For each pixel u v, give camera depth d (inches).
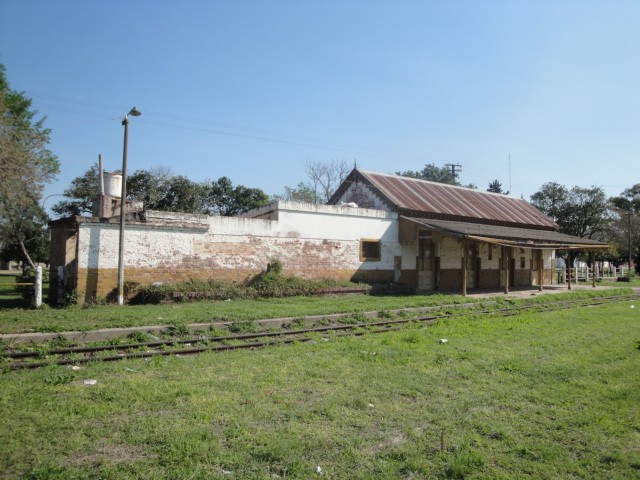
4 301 698.2
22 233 1393.9
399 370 299.4
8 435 187.0
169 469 161.9
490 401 241.3
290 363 316.5
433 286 1037.8
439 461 173.3
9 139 970.7
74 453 174.1
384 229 966.4
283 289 762.2
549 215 1898.4
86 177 1587.1
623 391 257.0
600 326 499.5
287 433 193.8
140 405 225.5
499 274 1170.6
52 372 285.3
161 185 1566.2
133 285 661.9
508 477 162.1
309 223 860.0
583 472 166.9
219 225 756.6
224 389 253.3
